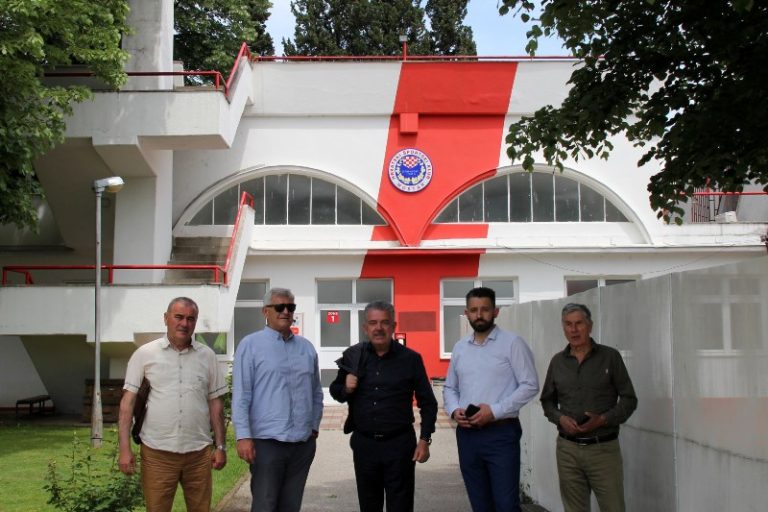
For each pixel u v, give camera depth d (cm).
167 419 605
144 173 1748
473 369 643
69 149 1667
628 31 784
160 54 1752
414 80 2147
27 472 1059
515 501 621
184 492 625
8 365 2081
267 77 2139
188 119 1625
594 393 597
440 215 2162
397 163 2136
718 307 496
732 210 2444
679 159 854
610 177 2156
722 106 776
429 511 884
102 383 1677
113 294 1561
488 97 2147
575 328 604
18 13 1142
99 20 1384
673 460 568
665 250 2088
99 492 701
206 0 2383
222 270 1678
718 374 496
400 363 647
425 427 648
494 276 2103
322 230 2131
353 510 891
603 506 595
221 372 645
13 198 1294
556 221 2166
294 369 632
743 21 723
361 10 4169
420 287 2092
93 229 1930
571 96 848
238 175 2116
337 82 2145
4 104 1218
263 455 619
